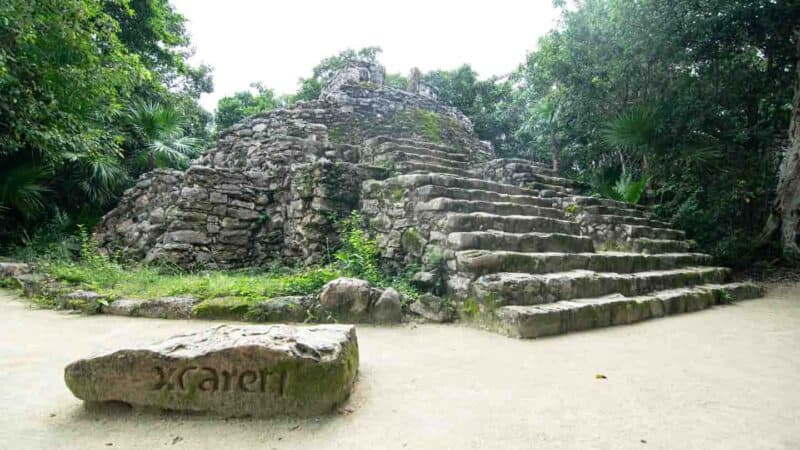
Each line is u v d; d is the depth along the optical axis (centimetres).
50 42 699
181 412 195
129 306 399
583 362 284
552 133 1278
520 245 465
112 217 730
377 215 554
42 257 621
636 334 369
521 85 1644
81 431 180
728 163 814
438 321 396
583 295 430
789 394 229
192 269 632
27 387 226
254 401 192
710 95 844
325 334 224
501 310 362
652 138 839
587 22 955
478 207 507
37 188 752
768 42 812
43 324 360
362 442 172
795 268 739
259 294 405
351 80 1155
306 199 618
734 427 188
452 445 171
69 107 757
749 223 827
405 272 478
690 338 356
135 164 1049
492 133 1680
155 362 195
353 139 966
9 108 659
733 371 268
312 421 190
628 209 791
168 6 1228
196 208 650
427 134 1017
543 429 185
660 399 220
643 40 848
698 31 795
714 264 750
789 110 827
